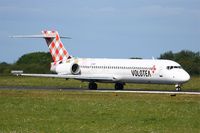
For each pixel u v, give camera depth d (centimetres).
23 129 7575
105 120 8500
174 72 15712
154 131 7506
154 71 15938
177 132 7462
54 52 18025
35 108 10031
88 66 17388
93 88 17238
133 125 8044
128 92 14750
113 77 16700
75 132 7362
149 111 9638
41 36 17925
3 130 7488
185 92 15025
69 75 17138
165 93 14300
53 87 18375
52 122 8244
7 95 13225
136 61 16538
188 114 9275
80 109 9875
